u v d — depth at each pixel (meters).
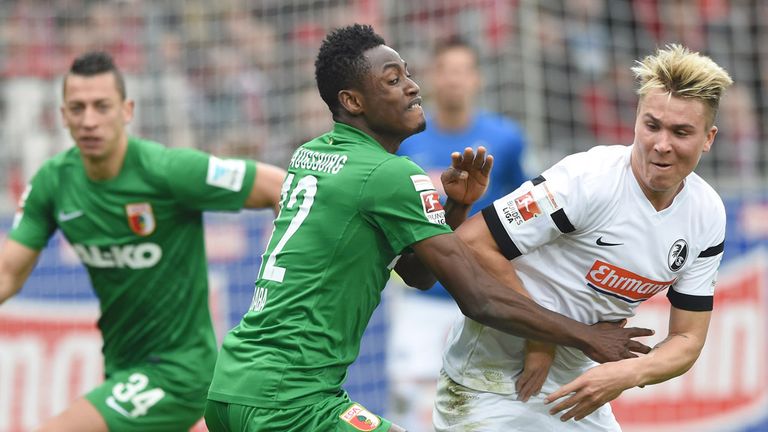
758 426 29.58
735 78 35.69
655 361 15.90
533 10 33.69
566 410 17.08
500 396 17.12
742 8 36.03
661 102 14.91
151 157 21.25
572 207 15.75
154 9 37.31
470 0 33.53
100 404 21.34
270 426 15.14
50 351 29.92
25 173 35.53
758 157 35.22
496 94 32.97
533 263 16.39
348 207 15.44
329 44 16.03
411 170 15.57
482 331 17.09
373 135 16.05
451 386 17.58
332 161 15.80
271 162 35.44
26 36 37.16
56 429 20.98
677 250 16.02
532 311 15.37
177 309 21.62
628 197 15.77
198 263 21.72
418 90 16.02
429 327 29.25
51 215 21.98
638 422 29.80
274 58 36.47
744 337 29.64
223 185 21.16
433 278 17.28
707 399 29.72
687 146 14.91
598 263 16.11
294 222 15.80
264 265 16.03
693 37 35.78
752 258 29.64
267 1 36.81
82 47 37.28
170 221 21.33
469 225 16.27
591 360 17.25
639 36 35.28
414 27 34.53
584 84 34.28
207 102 36.44
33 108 36.66
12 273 21.94
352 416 15.35
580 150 34.00
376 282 15.78
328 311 15.41
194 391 21.75
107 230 21.33
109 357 22.12
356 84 15.81
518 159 28.09
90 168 21.12
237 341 15.71
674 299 16.62
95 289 21.97
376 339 29.89
